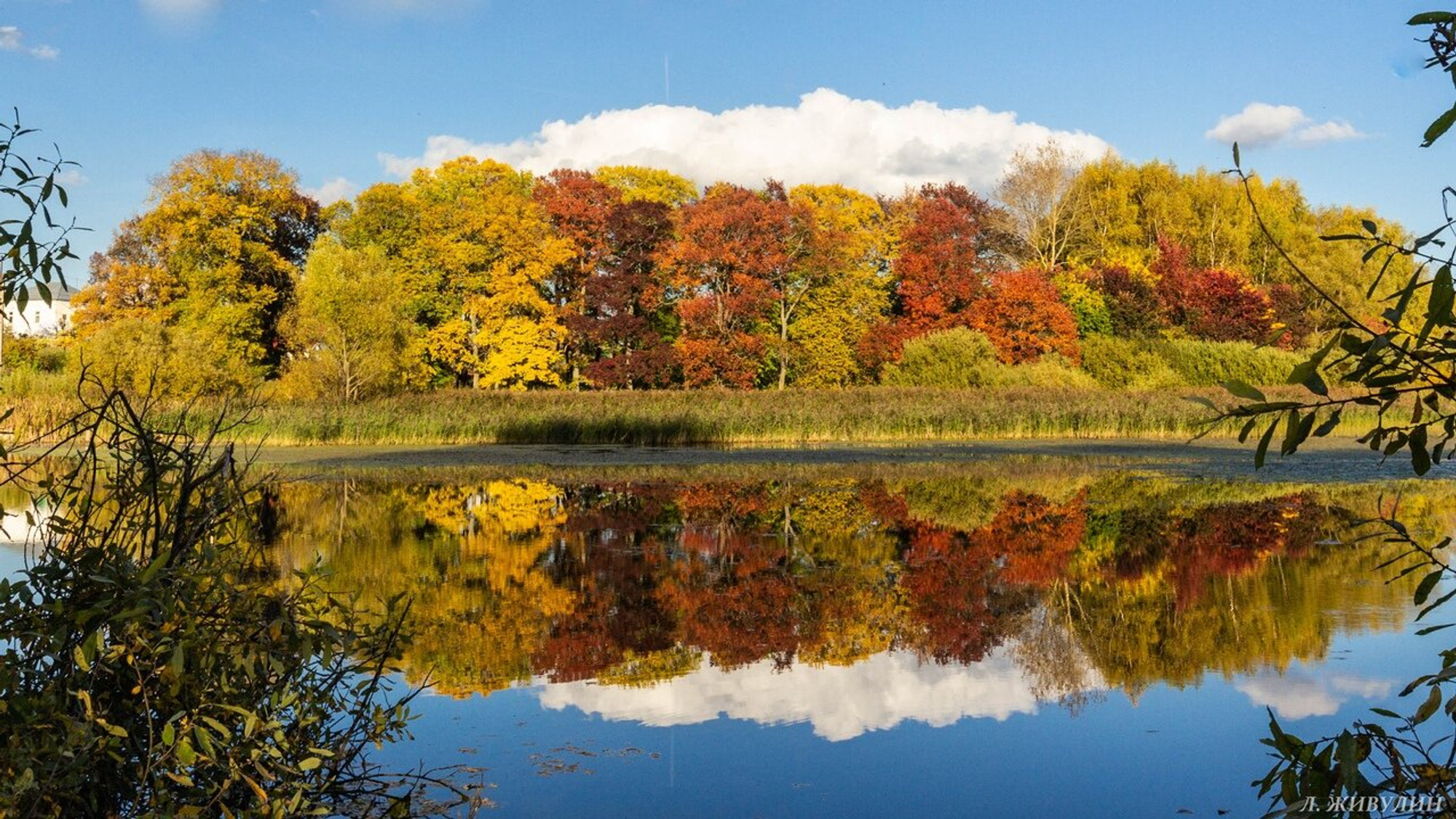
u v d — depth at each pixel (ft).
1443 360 6.55
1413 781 7.95
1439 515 44.09
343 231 149.18
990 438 94.79
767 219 140.97
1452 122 5.68
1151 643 24.12
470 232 146.82
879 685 21.08
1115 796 15.37
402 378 112.78
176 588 11.85
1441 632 24.52
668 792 15.30
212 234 130.41
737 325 143.43
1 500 42.50
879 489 56.24
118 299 136.56
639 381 144.46
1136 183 195.21
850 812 14.73
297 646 13.16
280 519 44.65
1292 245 184.96
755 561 35.22
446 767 16.17
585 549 37.55
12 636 11.32
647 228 148.36
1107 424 96.78
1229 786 15.71
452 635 25.09
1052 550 37.06
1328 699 19.58
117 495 13.17
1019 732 18.15
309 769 13.43
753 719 18.81
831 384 151.74
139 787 11.86
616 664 22.66
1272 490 55.06
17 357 111.45
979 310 145.89
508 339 141.69
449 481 60.44
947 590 30.55
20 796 10.22
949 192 168.04
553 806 14.75
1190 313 161.17
